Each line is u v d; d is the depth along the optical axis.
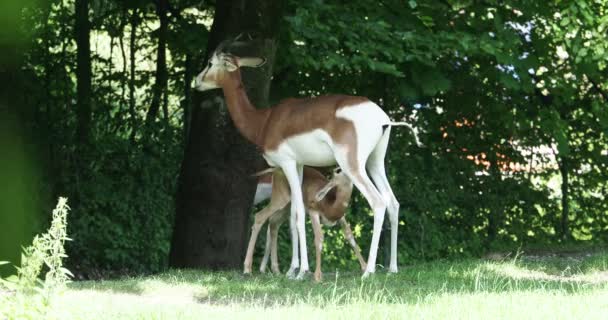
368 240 17.92
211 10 16.94
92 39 17.30
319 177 12.30
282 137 11.84
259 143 12.34
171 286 10.09
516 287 9.75
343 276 11.73
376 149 11.76
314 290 9.81
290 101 12.12
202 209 14.05
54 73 14.70
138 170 16.14
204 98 14.08
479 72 18.09
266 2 13.86
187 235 14.10
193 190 14.09
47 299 5.55
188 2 16.92
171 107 17.19
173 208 16.55
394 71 14.91
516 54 17.14
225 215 14.03
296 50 14.91
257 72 13.92
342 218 12.11
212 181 13.95
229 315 7.20
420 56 15.48
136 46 16.64
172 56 17.33
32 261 5.46
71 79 15.22
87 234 15.46
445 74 17.70
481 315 7.10
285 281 10.94
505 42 16.81
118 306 7.86
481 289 9.76
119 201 15.86
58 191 14.71
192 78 16.94
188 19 16.84
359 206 17.88
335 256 17.44
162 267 16.30
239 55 13.68
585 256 17.41
